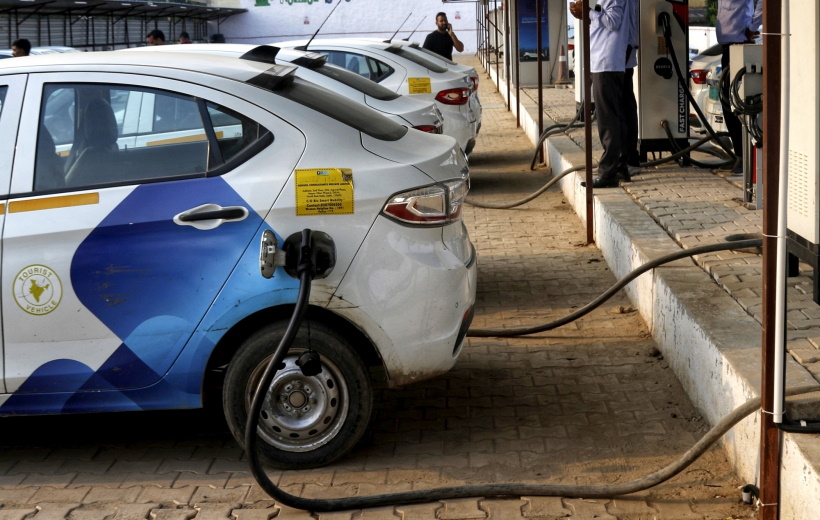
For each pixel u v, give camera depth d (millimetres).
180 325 3922
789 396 3436
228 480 4066
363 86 8195
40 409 4027
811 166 4598
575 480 3932
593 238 8117
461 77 11250
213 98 4016
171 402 4008
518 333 5730
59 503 3906
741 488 3764
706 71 11297
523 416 4602
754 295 4852
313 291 3877
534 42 21484
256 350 3945
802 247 4805
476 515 3670
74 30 35688
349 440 4074
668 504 3688
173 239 3900
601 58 8164
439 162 4152
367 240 3906
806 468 3059
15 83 4078
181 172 3977
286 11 50562
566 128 12539
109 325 3939
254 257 3871
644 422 4465
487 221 9359
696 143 9102
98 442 4520
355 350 4023
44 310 3936
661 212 7156
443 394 4910
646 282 5789
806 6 4512
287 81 4312
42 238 3908
